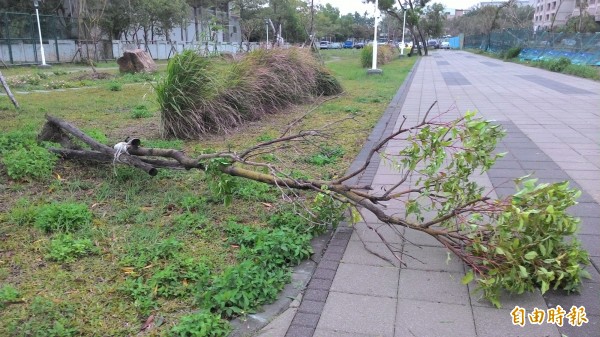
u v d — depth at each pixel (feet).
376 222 13.30
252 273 9.89
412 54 142.72
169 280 10.06
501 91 43.45
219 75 25.48
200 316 8.66
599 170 17.53
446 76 62.03
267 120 28.19
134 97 39.24
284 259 11.02
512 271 8.93
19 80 49.52
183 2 113.29
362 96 40.06
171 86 22.85
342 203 12.57
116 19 98.53
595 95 39.17
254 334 8.54
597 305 9.18
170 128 22.97
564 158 19.29
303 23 115.14
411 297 9.59
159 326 8.73
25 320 8.77
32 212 13.01
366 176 17.52
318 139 22.95
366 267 10.80
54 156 17.07
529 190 9.39
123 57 63.36
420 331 8.55
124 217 13.24
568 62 67.62
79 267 10.68
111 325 8.73
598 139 22.62
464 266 10.75
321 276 10.44
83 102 35.88
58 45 90.22
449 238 10.64
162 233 12.34
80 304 9.29
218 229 12.69
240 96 26.91
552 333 8.41
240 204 14.46
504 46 119.85
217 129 24.13
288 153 20.57
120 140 22.27
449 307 9.24
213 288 9.51
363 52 78.89
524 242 9.24
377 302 9.45
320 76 38.96
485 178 16.76
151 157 16.49
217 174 13.08
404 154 12.03
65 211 12.75
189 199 14.32
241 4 135.23
